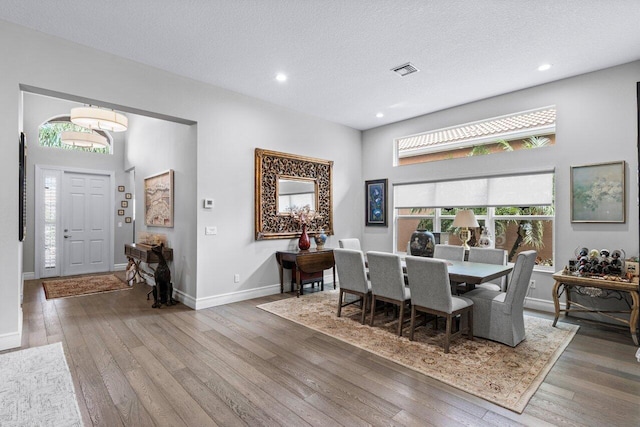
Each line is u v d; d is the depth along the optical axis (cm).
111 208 704
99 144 544
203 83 417
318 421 192
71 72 318
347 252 368
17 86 290
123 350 289
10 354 279
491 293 327
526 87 425
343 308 420
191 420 193
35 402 210
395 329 345
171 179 475
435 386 230
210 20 283
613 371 250
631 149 354
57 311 405
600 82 373
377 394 221
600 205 371
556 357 274
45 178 630
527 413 199
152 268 542
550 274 406
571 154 393
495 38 309
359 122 584
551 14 271
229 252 446
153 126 548
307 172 541
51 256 634
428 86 423
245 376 245
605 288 321
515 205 439
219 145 435
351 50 333
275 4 260
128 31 301
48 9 267
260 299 465
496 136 479
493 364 262
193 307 418
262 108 480
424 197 539
